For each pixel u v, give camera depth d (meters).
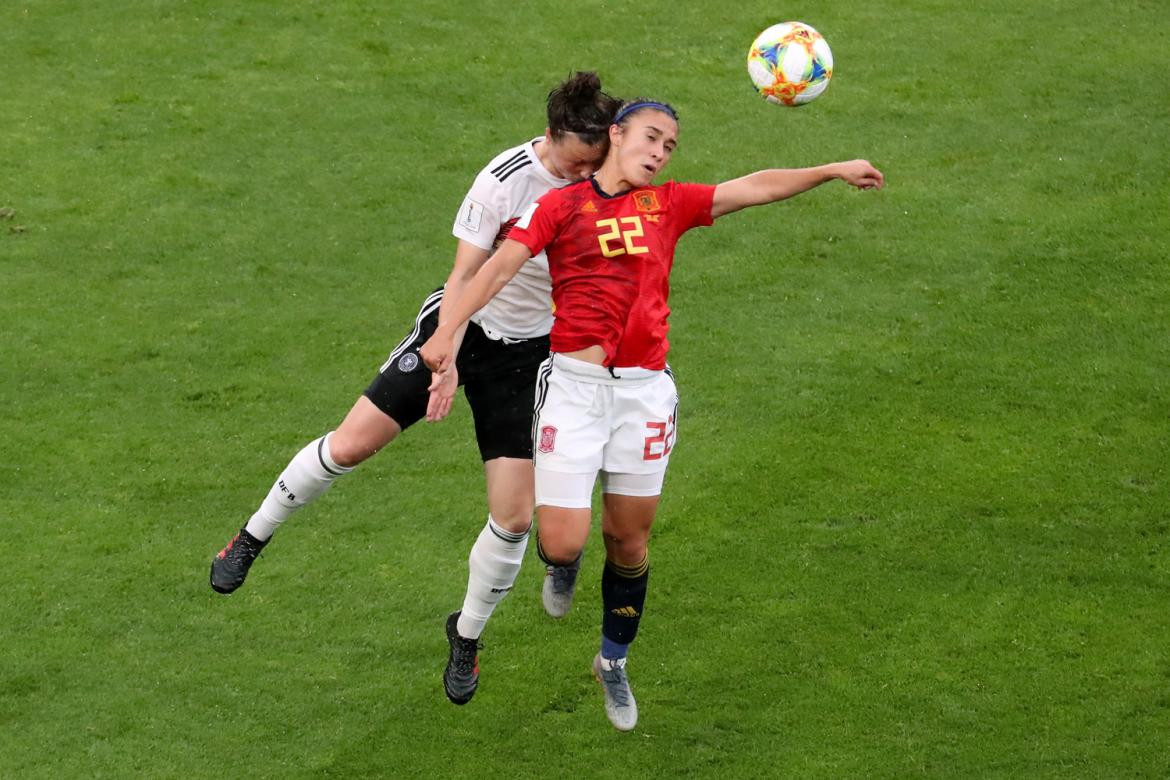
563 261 18.23
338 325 32.44
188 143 38.72
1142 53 42.59
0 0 44.47
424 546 26.89
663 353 18.66
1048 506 27.55
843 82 41.53
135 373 30.89
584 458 18.45
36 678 23.89
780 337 32.28
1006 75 41.78
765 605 25.55
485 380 20.55
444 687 22.22
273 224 35.81
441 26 43.72
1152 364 31.19
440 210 36.44
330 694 23.89
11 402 29.94
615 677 21.33
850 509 27.59
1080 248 34.94
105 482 28.00
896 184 37.53
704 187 18.50
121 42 42.75
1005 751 22.75
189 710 23.45
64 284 33.56
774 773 22.52
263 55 42.31
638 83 41.28
